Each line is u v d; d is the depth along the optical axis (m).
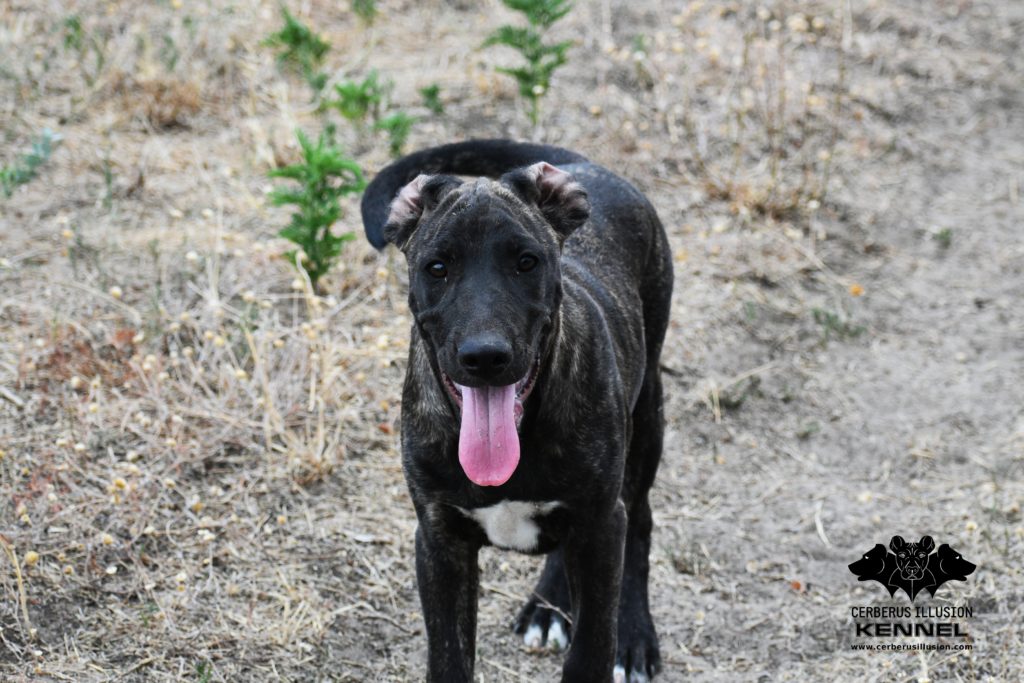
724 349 6.26
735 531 5.26
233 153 7.05
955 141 8.30
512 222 3.49
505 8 8.78
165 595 4.52
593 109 7.44
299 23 7.75
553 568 4.68
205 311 5.72
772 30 8.73
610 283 4.32
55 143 6.64
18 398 5.18
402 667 4.41
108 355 5.51
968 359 6.46
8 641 4.23
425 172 4.79
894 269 7.07
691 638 4.69
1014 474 5.62
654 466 4.69
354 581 4.72
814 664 4.56
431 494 3.77
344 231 6.47
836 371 6.31
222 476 5.04
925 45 9.20
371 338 5.83
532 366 3.58
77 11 8.01
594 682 3.85
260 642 4.39
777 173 7.52
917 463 5.72
